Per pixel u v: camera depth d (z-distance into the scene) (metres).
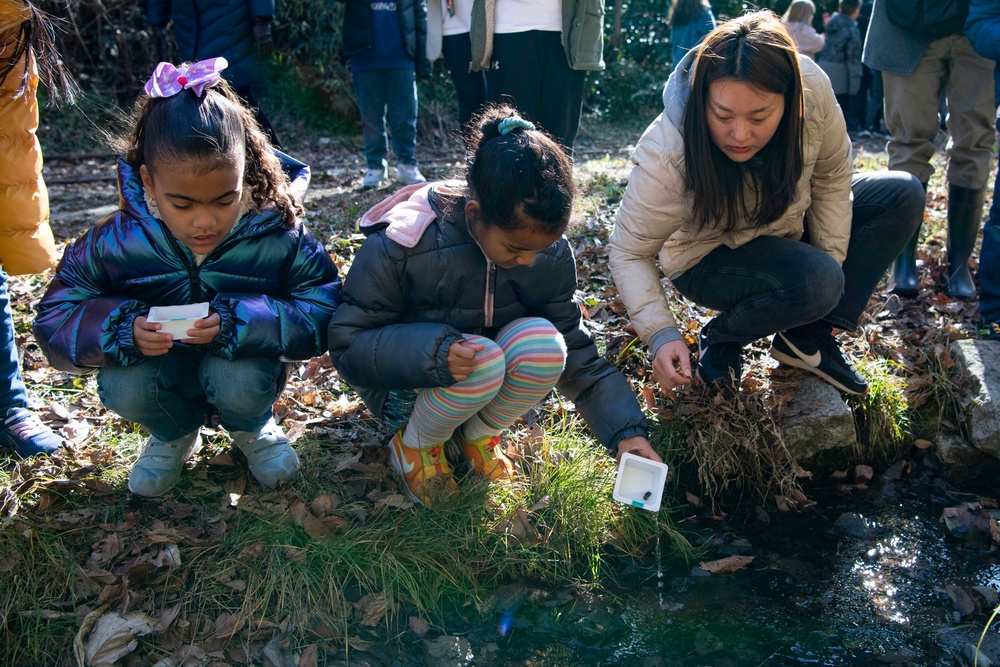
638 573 2.57
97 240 2.29
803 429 2.96
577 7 4.59
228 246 2.32
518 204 2.02
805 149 2.60
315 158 8.79
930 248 4.41
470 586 2.44
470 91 5.38
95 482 2.54
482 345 2.31
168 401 2.38
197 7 5.72
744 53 2.30
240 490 2.58
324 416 3.00
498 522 2.54
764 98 2.31
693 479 2.93
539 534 2.56
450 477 2.61
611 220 4.68
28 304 3.79
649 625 2.36
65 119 8.99
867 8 11.24
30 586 2.22
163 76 2.10
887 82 3.94
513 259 2.19
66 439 2.78
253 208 2.32
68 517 2.41
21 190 2.58
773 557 2.66
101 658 2.06
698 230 2.71
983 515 2.83
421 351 2.21
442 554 2.45
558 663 2.21
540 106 4.88
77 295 2.30
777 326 2.79
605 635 2.31
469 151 2.25
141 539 2.37
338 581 2.32
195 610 2.22
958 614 2.39
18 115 2.50
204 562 2.32
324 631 2.22
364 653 2.20
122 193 2.31
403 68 6.16
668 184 2.57
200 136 2.00
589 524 2.62
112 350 2.19
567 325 2.54
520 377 2.39
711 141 2.47
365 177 6.57
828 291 2.68
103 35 9.64
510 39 4.68
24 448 2.67
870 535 2.76
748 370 3.18
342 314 2.35
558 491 2.65
